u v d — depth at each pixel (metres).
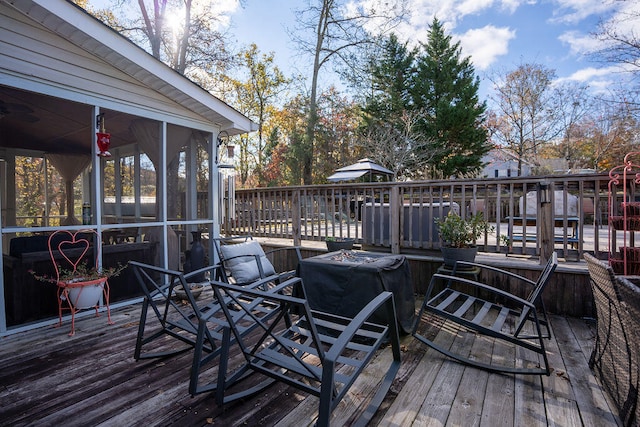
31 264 3.29
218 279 3.84
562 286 3.57
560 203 5.26
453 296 2.95
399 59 16.41
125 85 3.87
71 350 2.72
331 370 1.50
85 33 3.26
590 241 5.66
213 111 4.59
